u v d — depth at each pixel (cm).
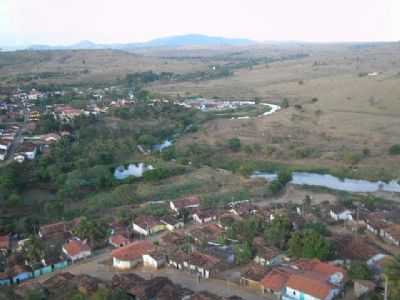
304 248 9450
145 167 17312
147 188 14638
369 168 16888
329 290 7906
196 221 12169
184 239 10700
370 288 8012
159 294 7981
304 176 16775
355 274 8544
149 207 12962
